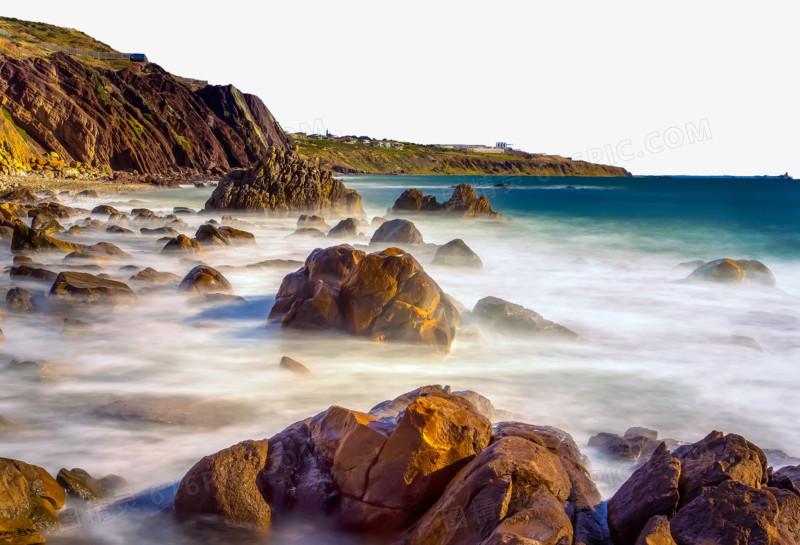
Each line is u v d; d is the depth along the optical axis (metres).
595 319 14.45
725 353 11.70
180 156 99.31
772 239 31.73
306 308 11.38
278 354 10.66
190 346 11.02
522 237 31.91
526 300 16.42
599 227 36.75
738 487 5.02
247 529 5.55
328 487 5.80
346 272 12.24
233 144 115.50
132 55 142.00
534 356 11.16
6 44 88.19
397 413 6.83
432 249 22.17
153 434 7.34
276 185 42.41
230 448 5.91
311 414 8.09
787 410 8.88
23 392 8.63
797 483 5.59
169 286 14.73
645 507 5.18
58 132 78.38
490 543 4.45
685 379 10.16
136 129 90.62
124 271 16.88
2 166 61.44
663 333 13.18
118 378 9.37
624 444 7.05
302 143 182.25
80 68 90.25
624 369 10.61
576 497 5.52
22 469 5.53
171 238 22.14
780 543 4.59
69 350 10.64
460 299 16.36
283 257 22.31
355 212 45.00
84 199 47.56
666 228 36.44
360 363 10.38
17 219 23.61
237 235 24.52
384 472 5.60
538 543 4.45
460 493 5.07
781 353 11.84
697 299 16.69
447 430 5.75
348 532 5.60
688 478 5.39
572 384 9.77
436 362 10.55
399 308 10.84
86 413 7.89
